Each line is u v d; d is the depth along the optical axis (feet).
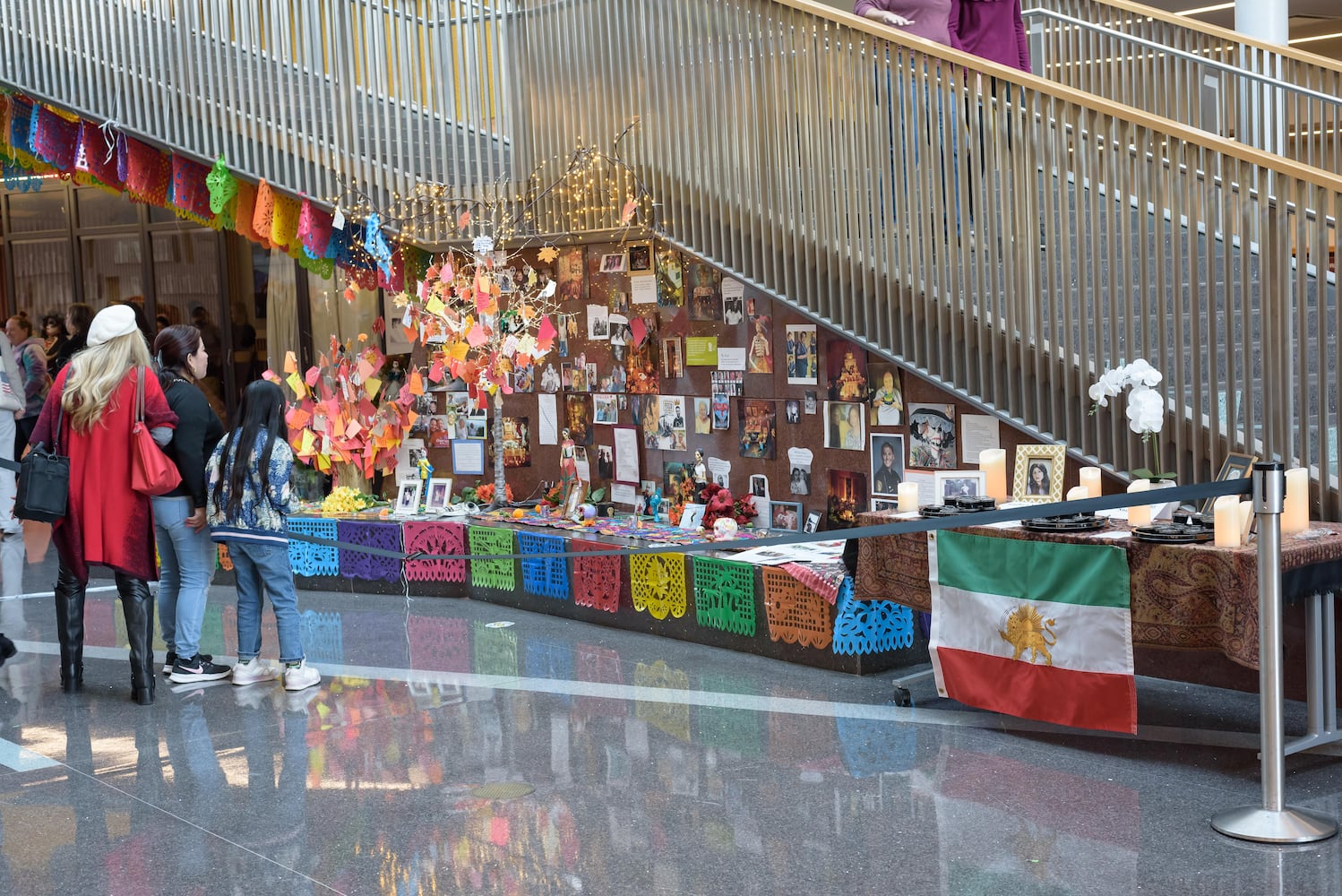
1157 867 12.07
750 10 21.90
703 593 21.31
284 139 27.30
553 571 24.00
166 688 20.08
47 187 43.83
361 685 19.83
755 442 23.71
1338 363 15.76
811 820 13.65
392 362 30.14
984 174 19.08
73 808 14.92
